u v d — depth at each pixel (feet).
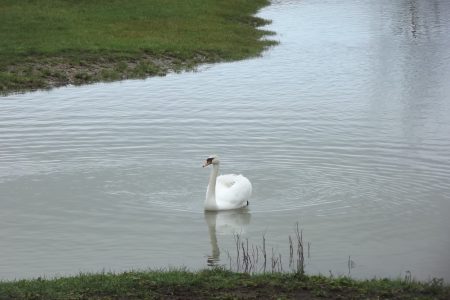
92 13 172.96
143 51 144.05
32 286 47.03
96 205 66.33
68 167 76.23
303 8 221.05
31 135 87.61
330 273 50.88
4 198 67.82
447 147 82.43
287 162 77.61
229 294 45.47
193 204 67.00
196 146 83.05
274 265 52.95
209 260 54.65
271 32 176.35
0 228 61.21
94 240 58.75
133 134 87.92
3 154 80.23
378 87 116.16
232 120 94.43
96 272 51.57
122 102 106.32
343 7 222.89
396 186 70.33
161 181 72.33
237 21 188.85
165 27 167.02
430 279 50.11
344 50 152.46
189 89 115.65
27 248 57.11
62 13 168.76
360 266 53.21
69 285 47.09
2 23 155.43
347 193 68.69
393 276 51.24
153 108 101.76
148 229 61.11
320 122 93.45
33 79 121.60
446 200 66.74
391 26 185.37
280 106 102.63
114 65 134.31
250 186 67.72
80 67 131.23
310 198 67.77
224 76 126.72
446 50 150.82
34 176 73.67
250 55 147.54
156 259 54.90
